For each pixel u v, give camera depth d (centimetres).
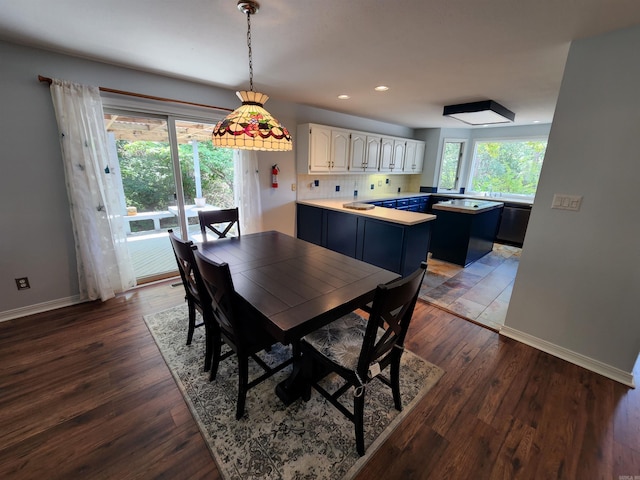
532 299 217
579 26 158
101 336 220
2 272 229
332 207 377
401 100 346
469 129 582
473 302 292
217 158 350
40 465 127
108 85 246
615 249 178
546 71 231
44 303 252
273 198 400
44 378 177
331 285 161
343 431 147
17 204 226
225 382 179
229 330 153
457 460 134
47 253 245
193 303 204
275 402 164
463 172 603
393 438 144
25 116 217
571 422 154
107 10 154
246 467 129
